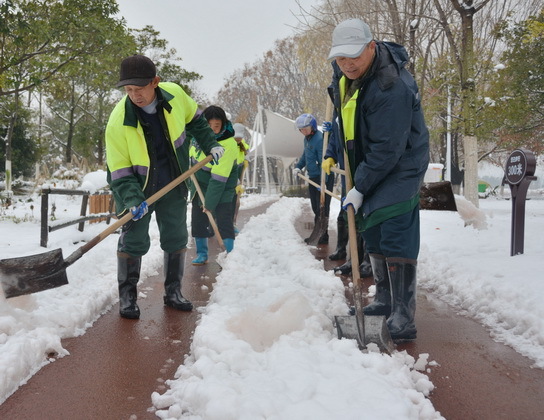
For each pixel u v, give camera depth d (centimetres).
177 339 353
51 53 1591
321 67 3014
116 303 446
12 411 248
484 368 299
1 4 1359
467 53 1317
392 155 329
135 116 382
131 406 253
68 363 308
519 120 1672
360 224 368
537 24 1541
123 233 406
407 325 341
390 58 331
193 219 648
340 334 320
